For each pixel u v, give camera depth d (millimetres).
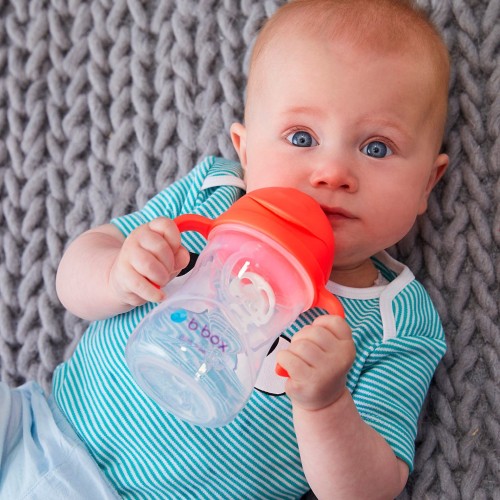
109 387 965
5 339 1199
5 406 981
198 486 934
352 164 941
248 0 1233
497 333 1077
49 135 1238
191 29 1237
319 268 785
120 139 1228
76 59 1248
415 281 1080
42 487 913
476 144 1141
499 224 1109
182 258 845
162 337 754
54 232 1222
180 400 769
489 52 1157
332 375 775
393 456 896
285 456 939
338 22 974
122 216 1166
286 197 804
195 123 1229
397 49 961
